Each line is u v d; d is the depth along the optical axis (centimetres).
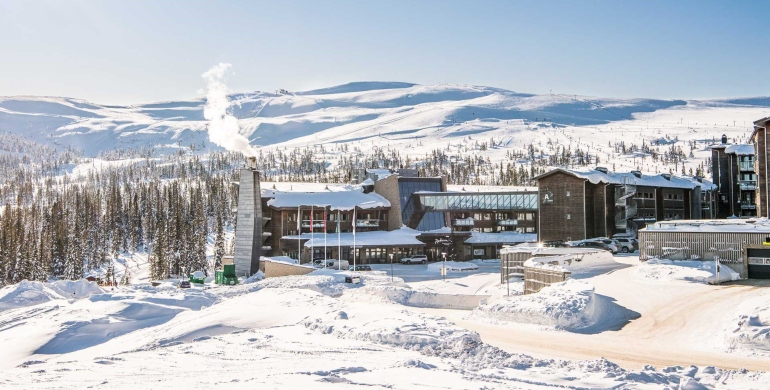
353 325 4603
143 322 5891
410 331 4209
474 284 7669
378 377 3017
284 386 2850
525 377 3008
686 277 5850
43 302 7531
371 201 12050
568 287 5281
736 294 5112
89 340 5350
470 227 12138
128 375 3222
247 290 7531
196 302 6831
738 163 12631
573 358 3622
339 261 10094
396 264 11144
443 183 13025
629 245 9550
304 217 11544
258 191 10338
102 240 19138
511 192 12081
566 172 10394
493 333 4428
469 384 2862
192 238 15262
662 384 2856
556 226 10519
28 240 15962
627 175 11156
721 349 3812
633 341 4100
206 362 3594
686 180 12569
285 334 4509
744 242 6134
